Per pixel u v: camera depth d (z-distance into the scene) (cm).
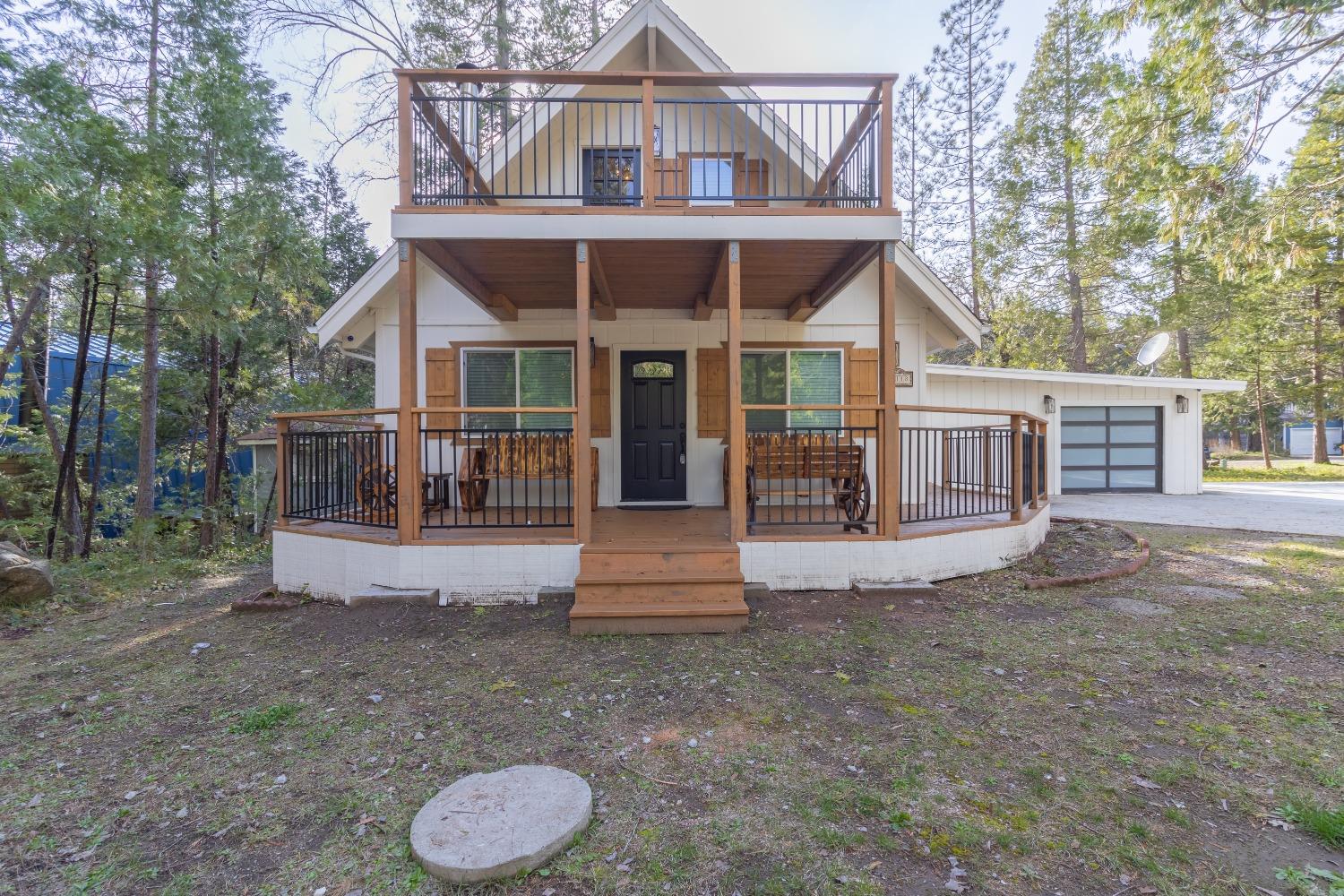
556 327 761
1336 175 895
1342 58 751
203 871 206
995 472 872
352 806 241
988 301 2097
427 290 763
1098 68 1423
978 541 574
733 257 511
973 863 203
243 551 972
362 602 493
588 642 419
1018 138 1867
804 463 603
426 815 225
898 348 797
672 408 775
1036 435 699
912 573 530
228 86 962
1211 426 2864
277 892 196
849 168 643
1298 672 356
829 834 218
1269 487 1461
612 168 735
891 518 525
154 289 883
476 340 761
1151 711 311
